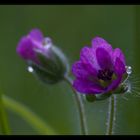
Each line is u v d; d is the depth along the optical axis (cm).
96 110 29
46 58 26
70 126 30
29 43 26
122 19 34
